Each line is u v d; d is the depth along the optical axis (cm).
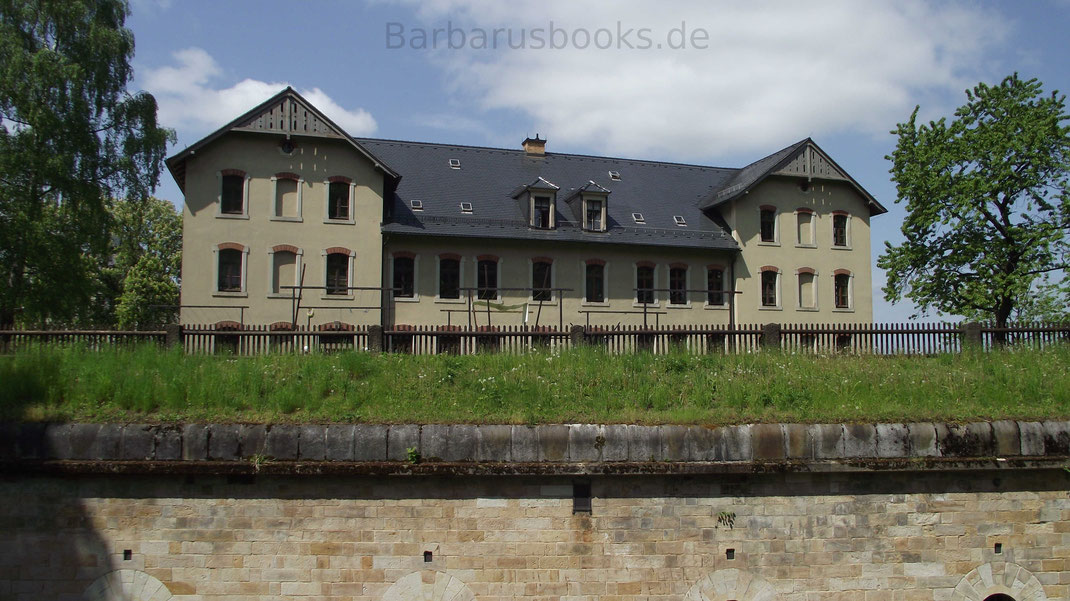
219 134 2831
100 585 1079
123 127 3088
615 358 1480
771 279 3428
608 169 3784
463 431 1131
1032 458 1200
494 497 1116
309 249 2895
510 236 3066
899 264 3080
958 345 1686
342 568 1094
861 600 1152
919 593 1166
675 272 3322
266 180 2884
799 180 3494
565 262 3178
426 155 3531
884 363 1557
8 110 2870
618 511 1130
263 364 1378
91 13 3030
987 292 2848
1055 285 2830
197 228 2817
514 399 1248
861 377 1412
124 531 1090
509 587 1105
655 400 1266
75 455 1097
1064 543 1212
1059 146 2845
